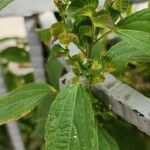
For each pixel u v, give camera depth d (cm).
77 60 39
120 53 41
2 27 99
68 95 36
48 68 56
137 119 39
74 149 35
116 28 35
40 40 58
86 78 39
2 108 42
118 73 42
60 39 37
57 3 37
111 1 37
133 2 52
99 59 39
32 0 54
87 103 36
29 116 73
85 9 35
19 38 71
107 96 41
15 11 54
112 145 41
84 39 38
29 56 63
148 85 59
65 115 36
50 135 35
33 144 78
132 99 39
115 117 52
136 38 34
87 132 35
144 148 53
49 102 47
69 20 38
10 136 69
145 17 35
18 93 42
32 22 56
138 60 41
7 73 75
